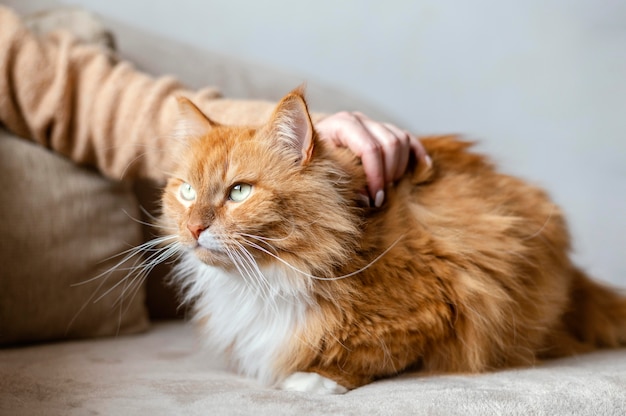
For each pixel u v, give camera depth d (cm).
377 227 137
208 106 183
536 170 331
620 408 116
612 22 324
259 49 306
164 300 226
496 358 144
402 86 321
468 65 325
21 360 149
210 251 127
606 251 330
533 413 110
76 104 187
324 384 125
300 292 130
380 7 315
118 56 214
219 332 144
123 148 185
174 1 290
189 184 136
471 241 140
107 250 183
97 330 182
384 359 133
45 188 178
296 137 131
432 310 133
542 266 151
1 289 164
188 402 112
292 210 127
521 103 329
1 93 180
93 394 117
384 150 142
